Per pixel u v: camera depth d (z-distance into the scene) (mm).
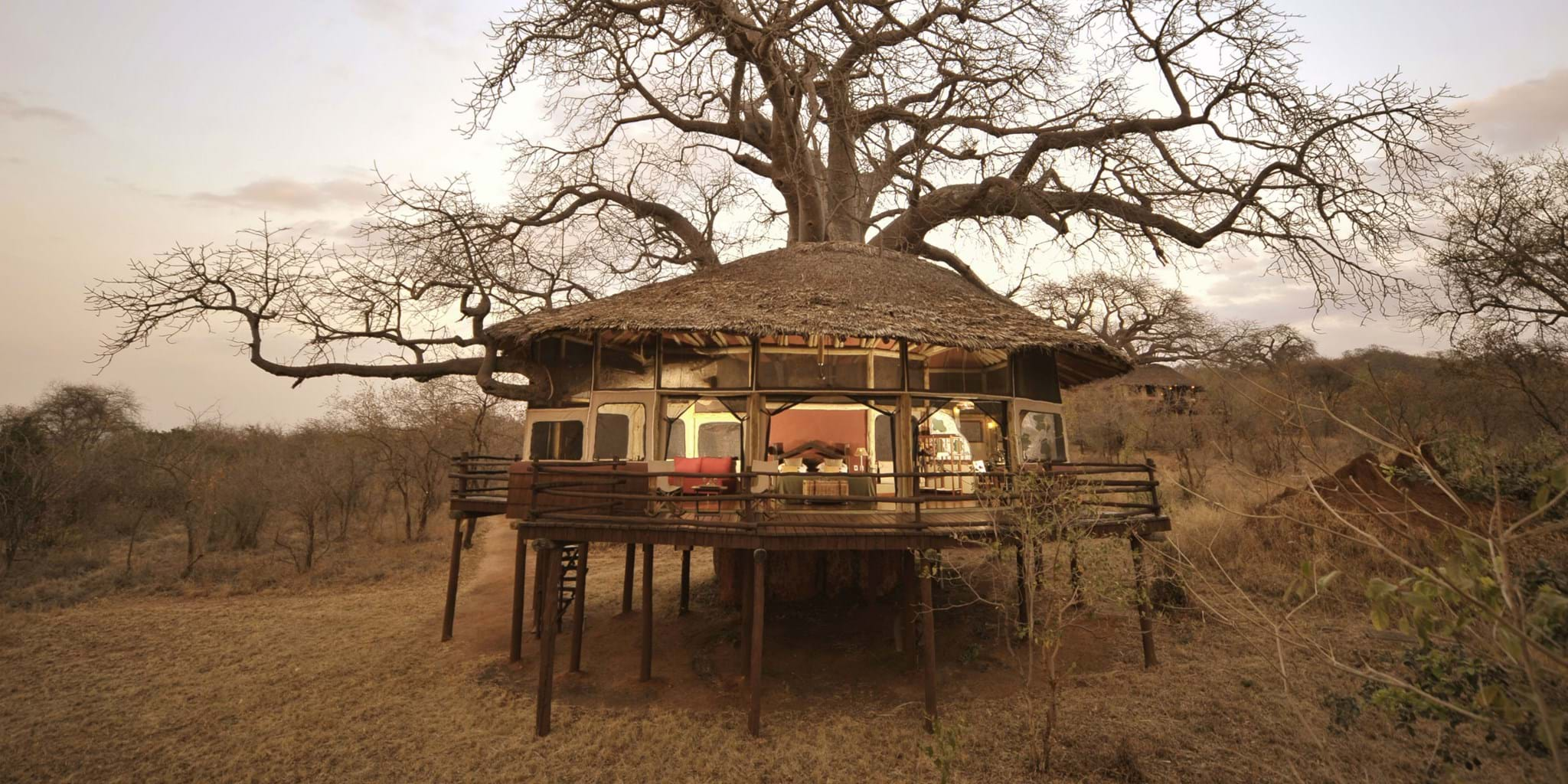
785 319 12422
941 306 14383
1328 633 11430
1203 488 21062
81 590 18516
